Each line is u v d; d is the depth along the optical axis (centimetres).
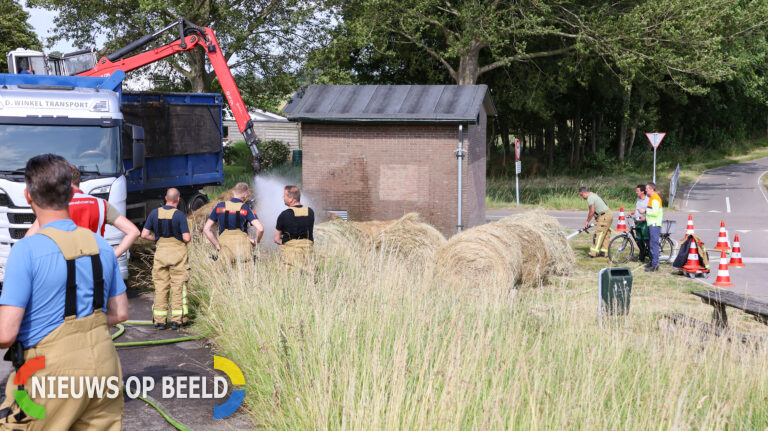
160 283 772
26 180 304
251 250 841
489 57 3656
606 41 2836
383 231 1123
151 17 2770
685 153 5597
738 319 898
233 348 618
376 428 392
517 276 1071
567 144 5078
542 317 714
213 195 2559
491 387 452
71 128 973
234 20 2797
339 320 579
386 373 450
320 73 3005
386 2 2828
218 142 1755
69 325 302
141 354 677
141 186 1418
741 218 2352
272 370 522
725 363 580
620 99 4453
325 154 1514
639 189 1387
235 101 1566
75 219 495
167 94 1511
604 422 413
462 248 1028
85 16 2816
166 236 771
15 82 1055
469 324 609
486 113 1764
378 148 1494
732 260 1374
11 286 288
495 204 2780
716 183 3934
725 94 5519
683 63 2814
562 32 3031
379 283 722
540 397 436
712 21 2788
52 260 297
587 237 1819
